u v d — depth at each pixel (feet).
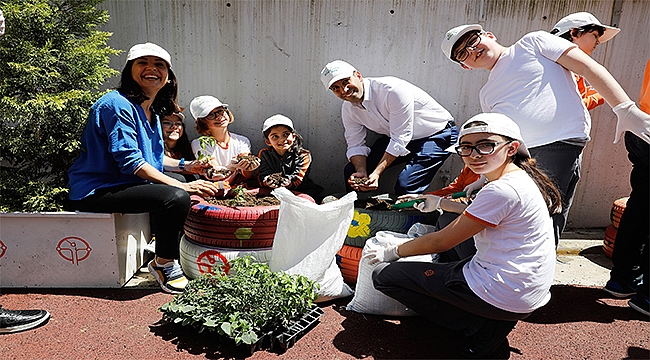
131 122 9.03
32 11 9.35
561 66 8.66
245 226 9.47
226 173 10.77
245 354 7.63
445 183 13.48
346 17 12.35
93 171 9.34
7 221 9.32
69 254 9.53
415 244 7.61
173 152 11.71
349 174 11.95
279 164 11.21
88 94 9.72
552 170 8.66
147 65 9.02
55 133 9.78
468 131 6.91
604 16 12.22
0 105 9.25
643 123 7.96
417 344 8.04
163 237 9.30
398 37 12.48
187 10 12.34
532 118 8.54
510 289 6.85
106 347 7.75
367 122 11.63
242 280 7.99
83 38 10.66
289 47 12.59
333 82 10.46
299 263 9.03
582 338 8.29
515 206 6.69
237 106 13.03
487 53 9.00
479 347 7.52
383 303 8.75
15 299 9.20
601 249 12.42
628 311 9.25
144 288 9.80
